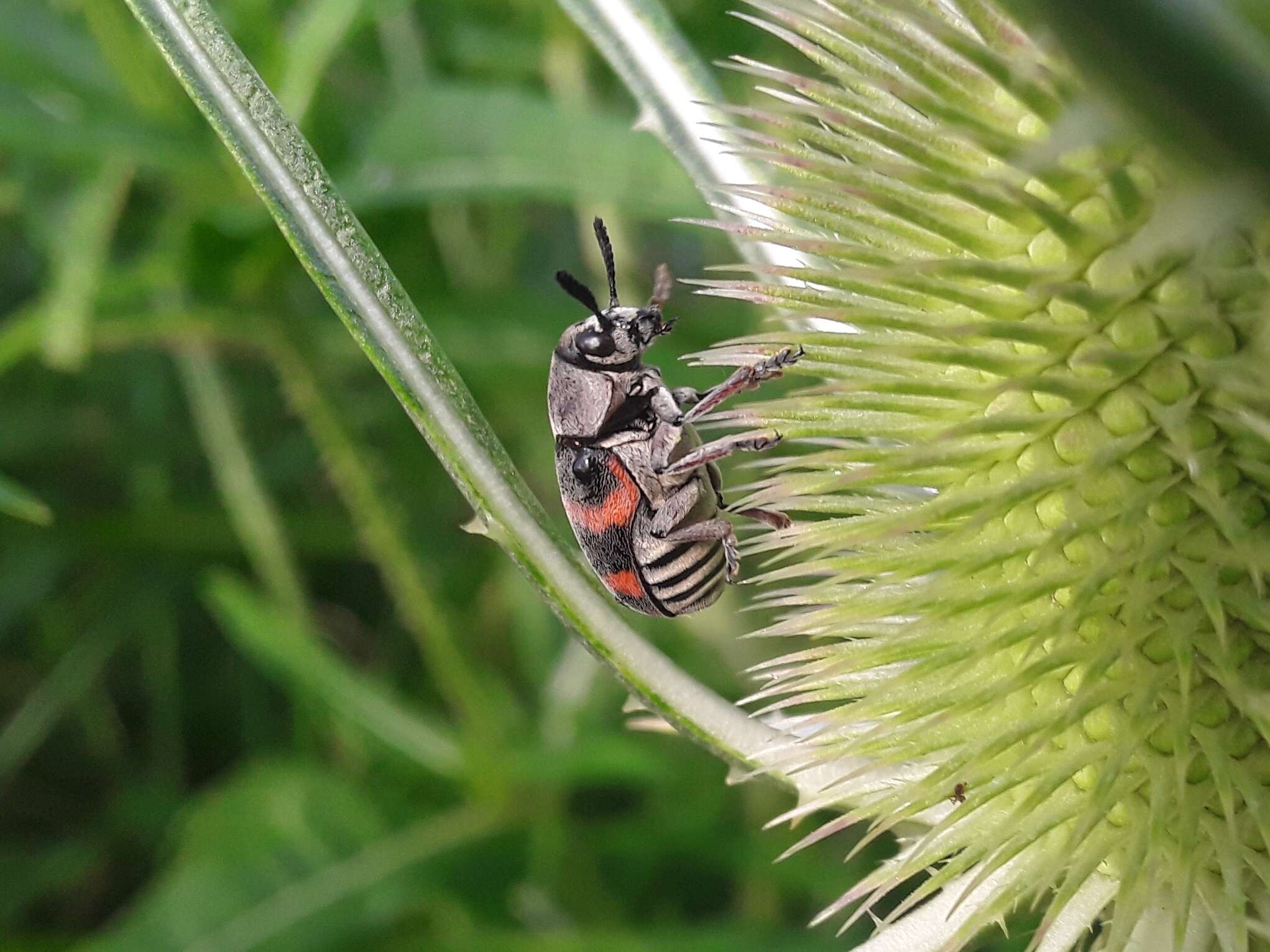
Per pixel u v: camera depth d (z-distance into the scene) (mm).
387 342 71
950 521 68
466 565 160
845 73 70
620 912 130
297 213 70
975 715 69
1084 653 66
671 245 160
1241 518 64
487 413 160
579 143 115
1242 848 66
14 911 148
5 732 162
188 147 118
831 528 69
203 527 159
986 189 65
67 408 169
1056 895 68
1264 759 66
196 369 138
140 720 171
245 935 114
